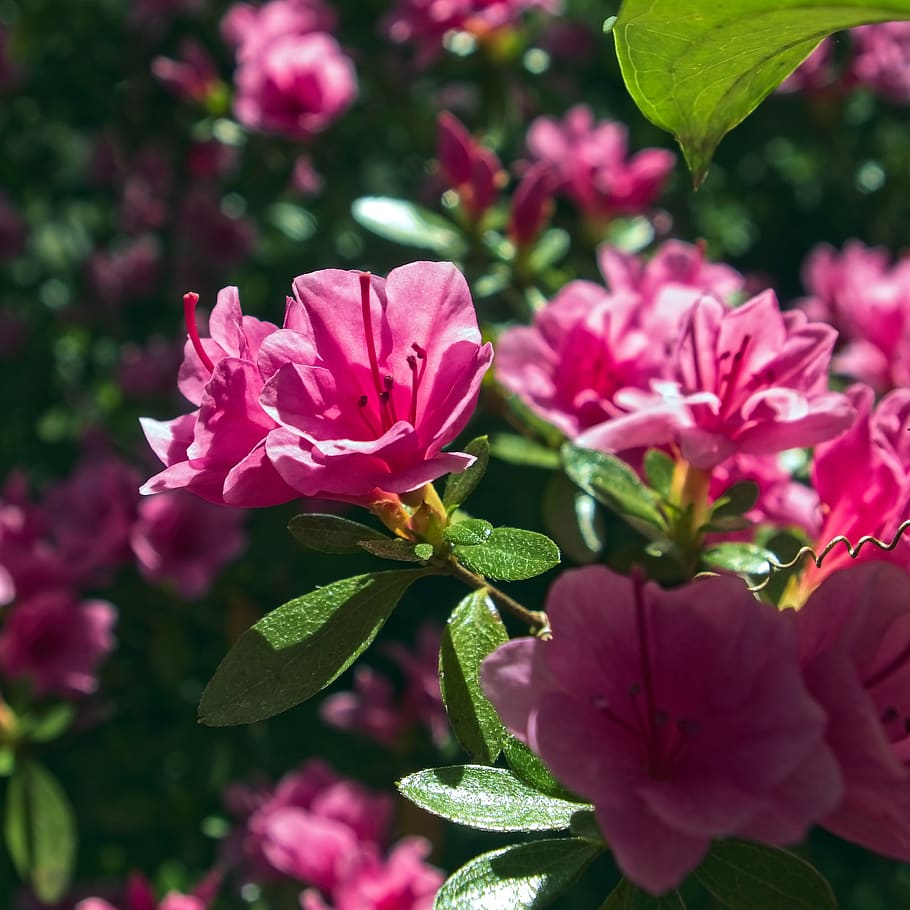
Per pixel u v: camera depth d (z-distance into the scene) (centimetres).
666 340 34
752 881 27
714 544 33
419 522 29
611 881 82
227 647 73
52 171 109
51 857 55
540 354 38
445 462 26
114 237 108
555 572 71
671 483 34
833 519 30
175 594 69
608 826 23
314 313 27
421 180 83
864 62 81
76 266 106
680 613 24
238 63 82
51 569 62
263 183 81
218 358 28
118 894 64
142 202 99
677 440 31
